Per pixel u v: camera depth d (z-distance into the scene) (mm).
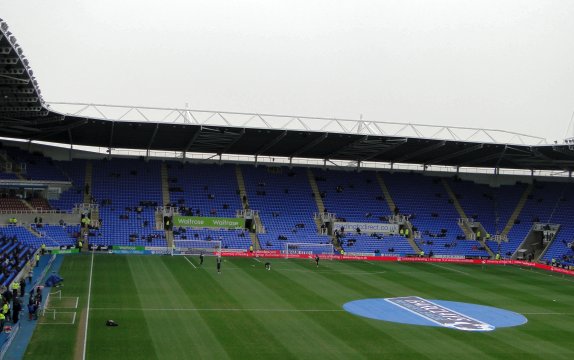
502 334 46594
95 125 84188
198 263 77938
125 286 59344
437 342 43312
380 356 39156
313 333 44344
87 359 35969
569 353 41875
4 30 45000
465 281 73375
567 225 102500
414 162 114250
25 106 67375
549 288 70750
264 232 96000
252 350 39281
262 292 59656
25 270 61531
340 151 104000
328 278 70938
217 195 101312
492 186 115875
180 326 44688
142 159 105500
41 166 95438
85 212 90938
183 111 84312
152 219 93188
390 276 74875
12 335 39781
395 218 103750
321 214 102188
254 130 86750
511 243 102125
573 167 110438
